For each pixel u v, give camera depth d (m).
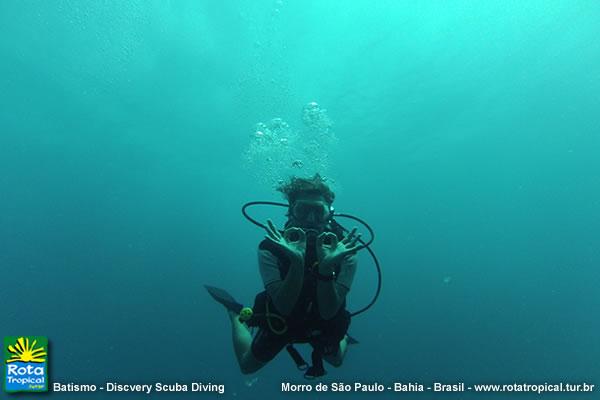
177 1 10.65
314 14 10.84
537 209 22.86
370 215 25.73
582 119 15.51
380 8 10.69
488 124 15.70
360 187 21.67
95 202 22.59
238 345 3.67
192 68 12.77
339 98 13.48
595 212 22.12
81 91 13.98
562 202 21.89
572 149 17.52
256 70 12.59
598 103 14.61
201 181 21.00
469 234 26.30
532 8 10.77
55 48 12.16
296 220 2.82
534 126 15.94
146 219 25.30
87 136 16.73
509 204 22.67
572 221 23.39
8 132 16.30
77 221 24.02
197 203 23.92
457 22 11.15
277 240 2.36
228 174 20.09
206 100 14.22
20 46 12.10
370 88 13.23
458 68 12.71
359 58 12.09
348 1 10.51
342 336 2.96
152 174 20.17
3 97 14.31
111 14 11.05
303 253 2.44
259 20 11.04
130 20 11.16
